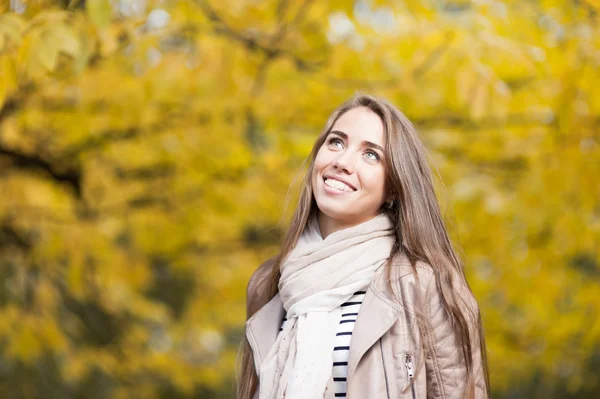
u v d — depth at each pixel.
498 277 7.85
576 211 7.22
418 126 6.60
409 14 5.80
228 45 5.88
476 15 5.61
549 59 5.79
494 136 6.93
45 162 7.39
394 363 3.24
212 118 6.89
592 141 6.61
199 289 9.77
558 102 6.05
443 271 3.41
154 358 8.91
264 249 9.13
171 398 10.76
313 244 3.54
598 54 5.72
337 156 3.55
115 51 5.55
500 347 8.33
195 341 10.45
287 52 6.01
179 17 5.45
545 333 8.09
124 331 8.92
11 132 6.75
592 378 9.29
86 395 9.16
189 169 7.59
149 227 8.06
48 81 6.03
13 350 7.66
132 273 8.30
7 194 7.42
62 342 7.75
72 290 7.88
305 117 6.81
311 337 3.33
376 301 3.32
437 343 3.29
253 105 6.64
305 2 5.66
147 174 7.73
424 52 5.63
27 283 7.73
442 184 3.91
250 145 7.45
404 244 3.49
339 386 3.28
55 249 7.63
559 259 7.79
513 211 7.39
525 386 10.26
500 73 6.01
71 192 7.66
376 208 3.59
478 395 3.31
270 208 7.82
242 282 9.45
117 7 4.92
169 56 5.99
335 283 3.42
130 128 6.97
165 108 6.75
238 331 12.05
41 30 4.06
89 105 6.66
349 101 3.71
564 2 5.39
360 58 5.97
